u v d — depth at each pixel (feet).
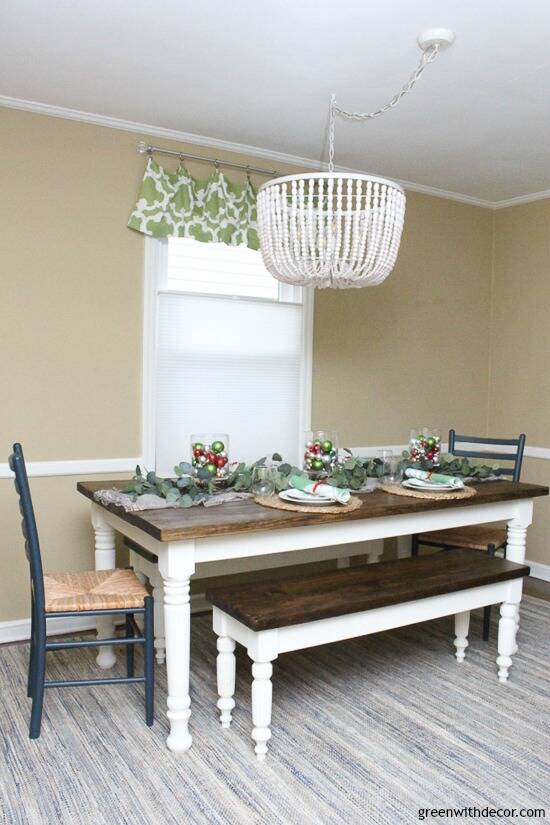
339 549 11.63
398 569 9.34
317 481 9.43
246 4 7.63
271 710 8.31
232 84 9.75
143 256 11.62
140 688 9.04
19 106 10.41
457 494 9.47
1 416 10.52
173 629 7.45
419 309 15.01
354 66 9.11
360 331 14.16
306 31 8.21
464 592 8.97
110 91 10.06
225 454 9.26
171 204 11.61
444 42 8.32
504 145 12.05
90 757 7.39
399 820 6.43
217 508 8.28
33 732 7.72
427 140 11.85
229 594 8.10
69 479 11.08
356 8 7.66
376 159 12.91
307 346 13.43
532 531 15.25
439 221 15.21
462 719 8.39
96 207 11.16
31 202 10.62
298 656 10.28
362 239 8.04
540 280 15.11
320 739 7.86
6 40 8.55
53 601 7.75
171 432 12.16
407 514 9.04
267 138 11.93
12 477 10.61
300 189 7.94
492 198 15.53
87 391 11.18
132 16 7.93
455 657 10.28
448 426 15.65
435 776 7.16
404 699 8.89
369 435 14.42
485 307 16.16
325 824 6.36
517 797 6.82
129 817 6.42
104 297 11.28
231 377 12.71
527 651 10.57
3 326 10.48
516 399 15.70
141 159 11.53
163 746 7.63
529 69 9.10
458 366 15.72
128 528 8.56
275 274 8.72
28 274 10.64
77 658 9.96
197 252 12.23
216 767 7.26
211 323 12.44
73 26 8.19
